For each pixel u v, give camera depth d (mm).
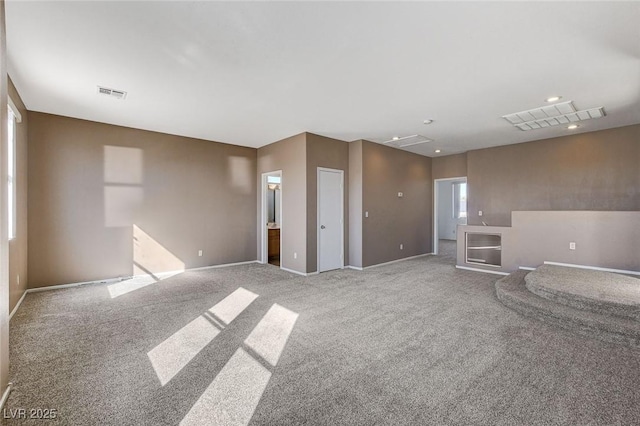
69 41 2555
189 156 5836
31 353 2523
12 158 3545
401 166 7098
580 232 4699
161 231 5504
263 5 2111
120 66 2998
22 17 2223
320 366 2332
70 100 3914
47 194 4434
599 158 5312
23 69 3047
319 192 5730
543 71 3127
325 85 3465
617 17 2236
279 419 1750
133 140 5191
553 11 2178
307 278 5250
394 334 2920
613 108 4219
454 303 3863
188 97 3809
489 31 2428
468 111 4352
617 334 2750
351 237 6258
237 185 6531
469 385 2086
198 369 2287
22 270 3996
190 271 5773
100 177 4871
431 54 2789
